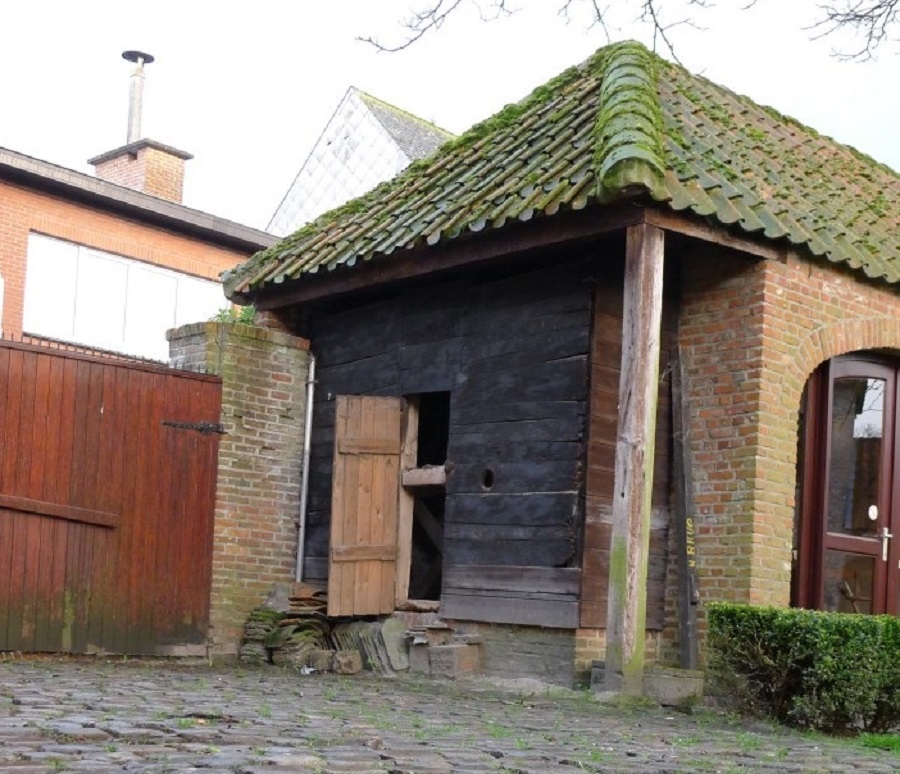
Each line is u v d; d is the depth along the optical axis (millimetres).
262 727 5469
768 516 9281
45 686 7297
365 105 26062
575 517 9391
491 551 10070
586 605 9250
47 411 10109
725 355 9578
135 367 10680
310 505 11898
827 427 10062
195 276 22250
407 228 10617
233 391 11383
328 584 10820
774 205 9641
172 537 10789
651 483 8547
